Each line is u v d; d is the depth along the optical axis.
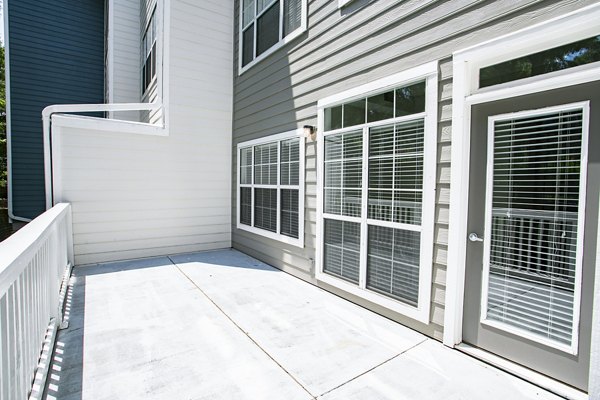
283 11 4.72
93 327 2.96
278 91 4.82
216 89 6.14
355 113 3.49
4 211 11.86
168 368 2.33
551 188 2.13
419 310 2.83
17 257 1.51
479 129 2.48
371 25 3.27
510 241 2.34
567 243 2.06
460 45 2.52
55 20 9.07
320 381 2.19
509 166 2.33
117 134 5.29
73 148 4.96
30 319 2.00
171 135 5.74
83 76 9.47
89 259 5.15
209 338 2.78
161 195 5.71
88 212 5.11
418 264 2.86
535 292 2.21
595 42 1.92
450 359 2.45
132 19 8.06
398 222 3.02
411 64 2.88
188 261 5.37
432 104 2.69
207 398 2.02
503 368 2.29
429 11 2.74
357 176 3.47
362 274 3.40
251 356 2.50
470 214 2.54
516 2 2.20
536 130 2.19
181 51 5.78
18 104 8.73
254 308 3.43
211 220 6.23
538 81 2.13
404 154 2.96
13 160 8.77
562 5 2.00
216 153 6.21
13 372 1.61
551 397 2.01
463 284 2.59
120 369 2.31
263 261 5.32
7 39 8.55
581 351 2.00
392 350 2.58
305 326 3.01
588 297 1.97
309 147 4.19
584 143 1.97
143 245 5.58
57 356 2.46
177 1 5.72
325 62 3.88
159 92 5.68
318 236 4.03
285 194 4.75
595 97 1.93
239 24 5.99
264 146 5.27
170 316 3.22
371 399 2.01
